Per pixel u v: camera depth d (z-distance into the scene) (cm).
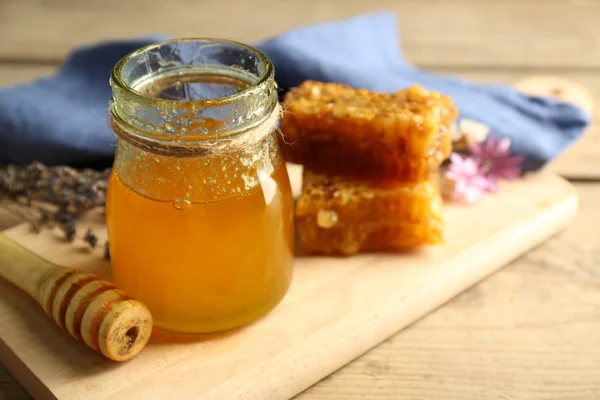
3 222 49
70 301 40
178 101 37
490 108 55
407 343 43
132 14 72
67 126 53
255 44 56
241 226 39
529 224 47
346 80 55
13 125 53
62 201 48
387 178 45
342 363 42
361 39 60
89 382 39
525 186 50
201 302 40
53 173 49
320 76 55
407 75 59
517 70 64
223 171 38
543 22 70
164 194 38
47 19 70
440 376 42
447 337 43
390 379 42
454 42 67
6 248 43
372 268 45
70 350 41
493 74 63
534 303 45
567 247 48
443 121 45
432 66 64
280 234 41
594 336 43
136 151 39
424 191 45
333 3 74
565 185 50
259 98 38
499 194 50
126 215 39
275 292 42
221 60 41
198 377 40
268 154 40
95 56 57
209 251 39
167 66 41
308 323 42
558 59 65
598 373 42
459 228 47
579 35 68
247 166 39
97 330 39
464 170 49
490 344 43
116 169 40
